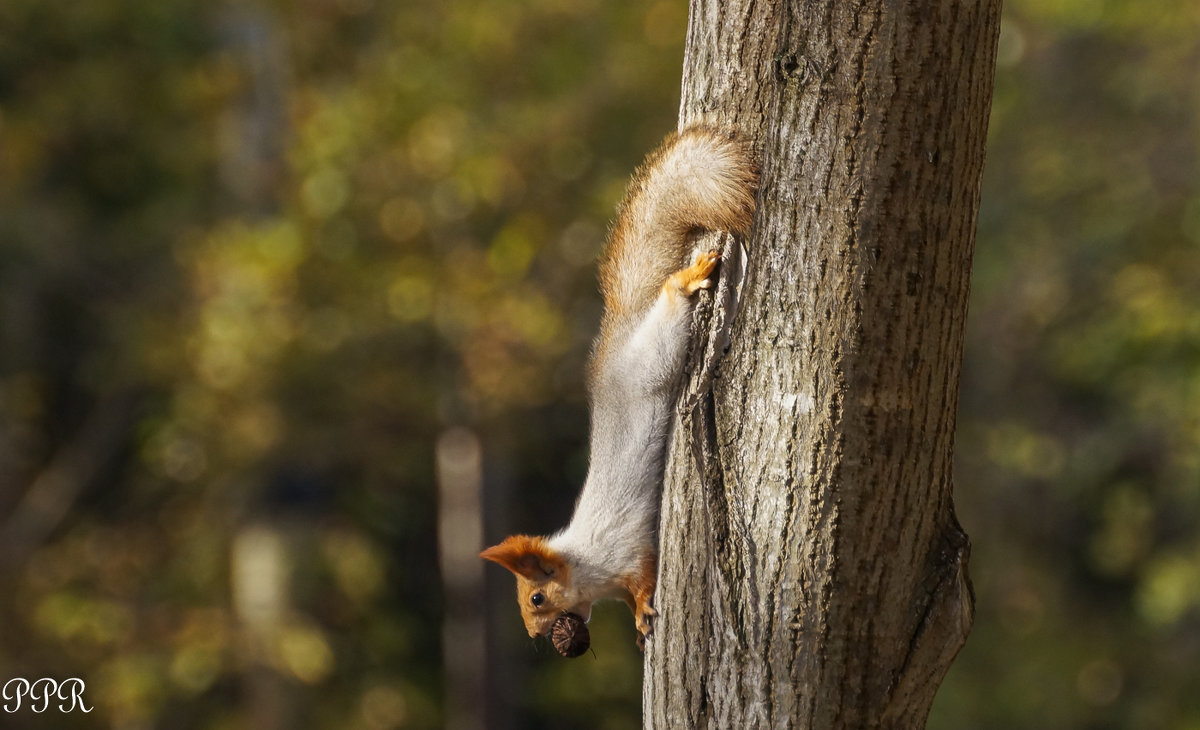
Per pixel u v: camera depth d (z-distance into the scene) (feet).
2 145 58.49
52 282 63.93
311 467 55.62
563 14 46.16
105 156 64.28
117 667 52.13
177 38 59.16
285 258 47.26
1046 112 58.75
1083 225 57.11
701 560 14.73
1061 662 61.67
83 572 55.88
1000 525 64.54
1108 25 55.26
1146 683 62.69
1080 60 59.41
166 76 59.41
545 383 48.96
